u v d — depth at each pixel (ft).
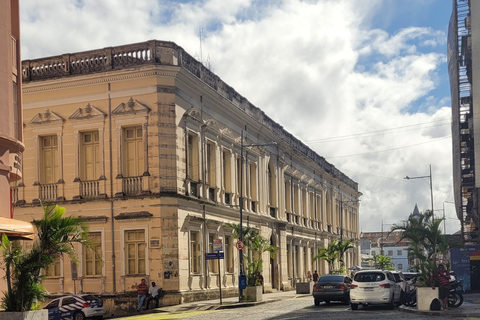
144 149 109.91
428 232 85.15
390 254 499.51
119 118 111.96
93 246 59.36
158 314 93.71
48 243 55.77
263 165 158.30
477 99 162.50
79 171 113.91
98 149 114.32
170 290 107.04
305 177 198.08
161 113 109.81
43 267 54.95
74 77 114.01
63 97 115.96
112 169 111.75
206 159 124.16
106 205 111.45
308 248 199.31
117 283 109.19
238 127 142.61
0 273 63.67
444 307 81.00
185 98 115.34
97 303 93.15
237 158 142.51
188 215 113.29
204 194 122.11
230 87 138.72
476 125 162.61
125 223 110.01
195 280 115.14
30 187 116.47
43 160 117.80
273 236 163.22
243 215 142.82
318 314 84.33
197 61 121.39
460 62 191.72
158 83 110.22
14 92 73.26
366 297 90.89
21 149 73.05
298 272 187.01
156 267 107.24
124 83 112.16
